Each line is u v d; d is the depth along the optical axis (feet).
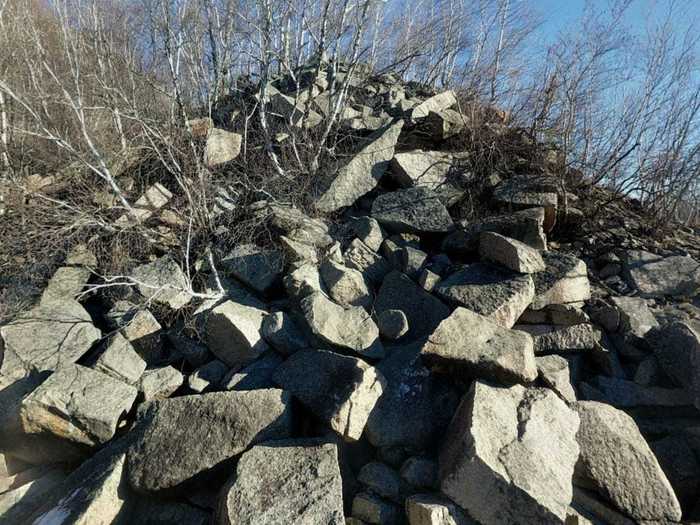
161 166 19.39
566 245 17.30
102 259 16.46
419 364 11.44
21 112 20.93
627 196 20.30
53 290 15.43
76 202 17.83
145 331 13.56
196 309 13.93
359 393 10.24
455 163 19.11
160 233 17.01
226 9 23.04
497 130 20.54
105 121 21.35
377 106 24.48
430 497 8.89
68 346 13.34
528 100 21.45
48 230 15.76
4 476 11.30
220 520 8.68
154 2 23.04
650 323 13.12
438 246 16.63
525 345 10.79
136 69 23.65
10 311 14.65
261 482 8.82
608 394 11.89
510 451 8.76
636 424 11.17
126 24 26.45
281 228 15.87
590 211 18.51
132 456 9.95
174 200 18.21
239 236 16.19
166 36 19.92
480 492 8.39
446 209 17.22
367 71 26.91
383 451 10.21
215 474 9.81
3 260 16.14
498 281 13.26
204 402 10.50
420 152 18.99
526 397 10.12
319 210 17.37
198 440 9.95
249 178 19.10
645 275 15.25
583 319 12.80
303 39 26.84
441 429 10.48
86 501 8.97
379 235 16.17
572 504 9.43
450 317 11.53
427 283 13.84
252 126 23.25
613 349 12.93
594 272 16.06
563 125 20.38
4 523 9.88
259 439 9.94
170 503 9.85
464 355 10.59
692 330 11.82
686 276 14.92
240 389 11.72
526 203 16.70
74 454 11.41
